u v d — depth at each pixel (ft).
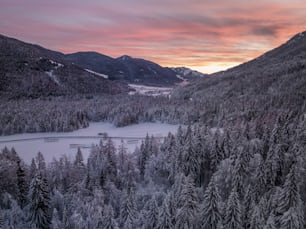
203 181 252.01
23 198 211.41
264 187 197.77
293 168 168.25
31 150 415.85
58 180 245.45
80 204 195.72
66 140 474.08
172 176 250.78
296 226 144.46
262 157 237.45
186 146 253.44
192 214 163.32
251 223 150.10
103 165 259.39
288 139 264.52
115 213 206.90
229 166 209.56
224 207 164.86
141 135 498.69
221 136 295.28
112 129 557.74
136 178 269.03
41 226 184.85
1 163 226.58
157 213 174.50
